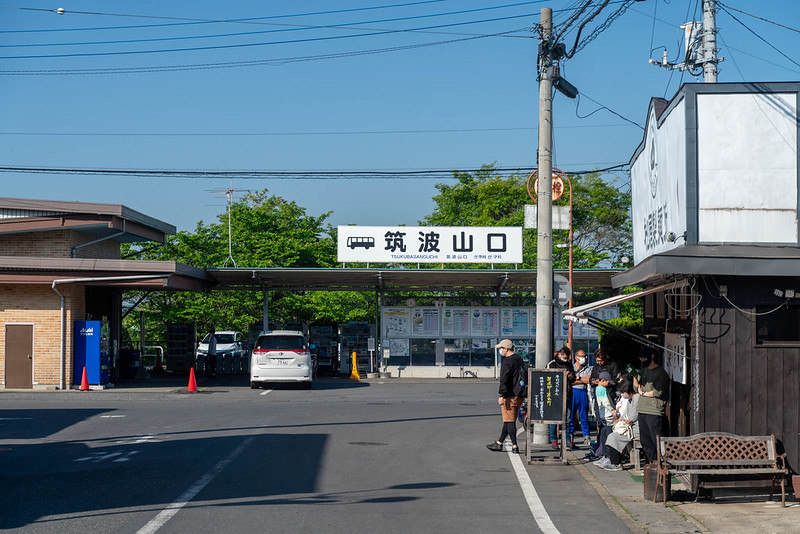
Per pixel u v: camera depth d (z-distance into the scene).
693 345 10.81
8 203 26.86
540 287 15.31
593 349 34.75
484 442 15.69
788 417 10.59
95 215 27.16
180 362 35.25
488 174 56.41
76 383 26.53
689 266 10.15
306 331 37.78
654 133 13.79
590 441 15.44
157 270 26.08
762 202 11.27
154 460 13.01
